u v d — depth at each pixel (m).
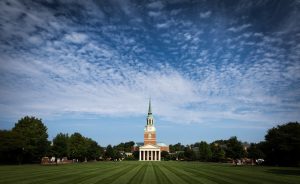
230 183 39.47
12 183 35.47
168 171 67.56
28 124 107.19
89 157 159.88
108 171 63.78
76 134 142.75
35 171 58.00
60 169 67.38
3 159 100.94
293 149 99.69
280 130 107.12
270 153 109.38
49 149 108.88
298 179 44.66
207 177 49.72
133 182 40.19
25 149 99.19
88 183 37.66
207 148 180.88
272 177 48.50
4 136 94.12
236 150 133.25
